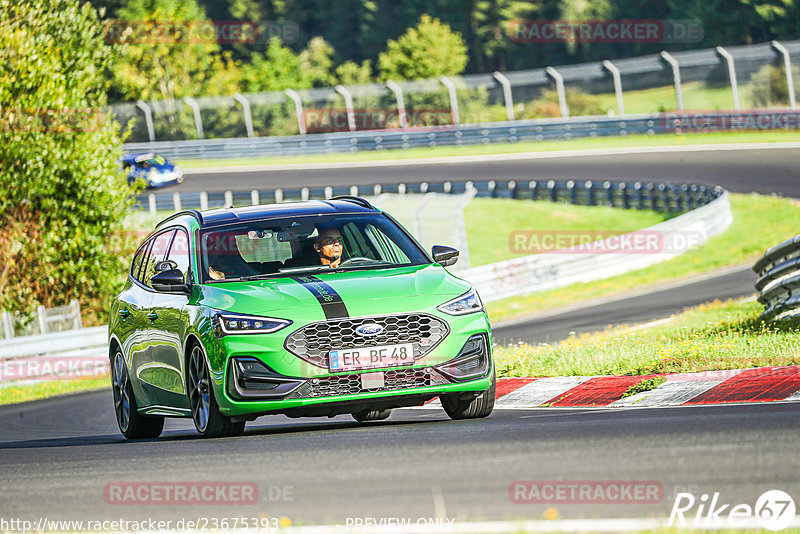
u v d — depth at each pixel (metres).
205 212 33.81
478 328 28.73
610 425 24.47
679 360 37.16
